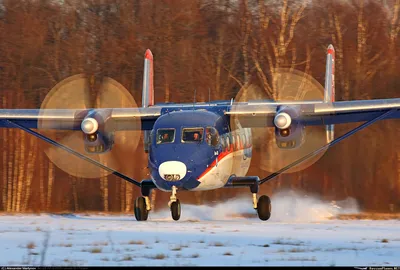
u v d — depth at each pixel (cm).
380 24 16262
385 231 6538
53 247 5216
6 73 16338
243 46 16300
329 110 8044
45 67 16575
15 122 9081
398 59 16062
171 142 7256
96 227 6669
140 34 16750
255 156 14588
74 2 17362
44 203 14950
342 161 14638
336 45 16300
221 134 7575
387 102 8006
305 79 15788
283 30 15850
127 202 14588
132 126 8481
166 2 16862
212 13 16838
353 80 16050
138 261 4597
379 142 14650
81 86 16312
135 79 16425
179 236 5847
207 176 7269
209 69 16388
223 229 6512
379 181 14525
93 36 17050
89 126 7869
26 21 16788
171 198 7219
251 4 16975
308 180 14625
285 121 7625
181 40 16638
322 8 16850
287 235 6044
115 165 14800
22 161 14675
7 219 7969
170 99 16088
